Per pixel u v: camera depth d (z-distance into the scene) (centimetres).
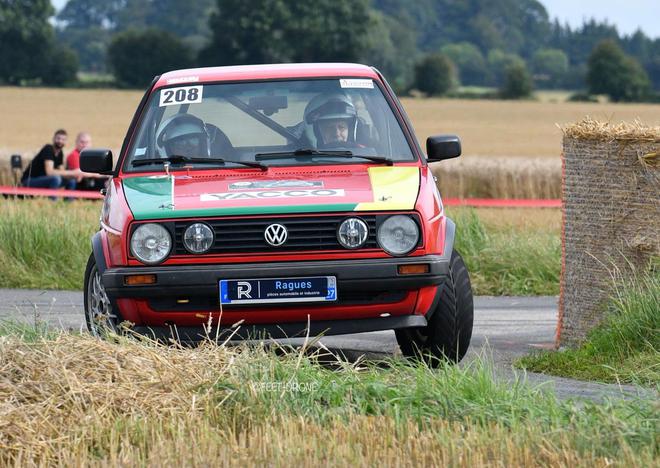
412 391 2366
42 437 2078
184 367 2431
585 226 3284
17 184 9075
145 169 3173
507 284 4975
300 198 2911
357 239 2873
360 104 3294
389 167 3141
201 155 3183
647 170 3172
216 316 2877
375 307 2902
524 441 2014
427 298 2925
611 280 3238
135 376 2372
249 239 2861
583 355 3083
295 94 3306
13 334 2678
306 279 2848
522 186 10888
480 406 2250
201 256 2861
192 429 2112
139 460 1928
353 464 1888
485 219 6406
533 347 3500
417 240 2895
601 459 1909
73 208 6338
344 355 3347
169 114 3284
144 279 2847
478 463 1892
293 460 1902
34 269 5194
